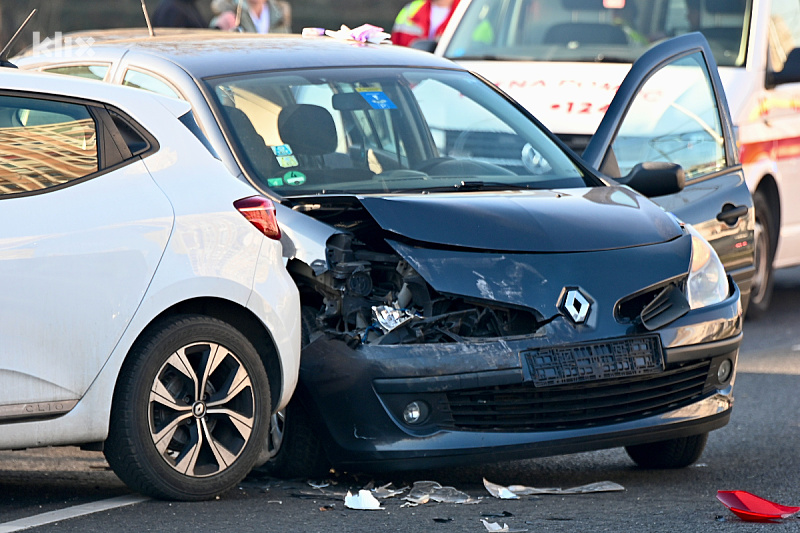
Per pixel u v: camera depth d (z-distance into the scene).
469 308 13.98
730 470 15.78
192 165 13.52
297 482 14.34
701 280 15.10
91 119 13.12
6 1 48.56
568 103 24.61
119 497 13.37
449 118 17.27
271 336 13.59
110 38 18.67
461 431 13.56
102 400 12.70
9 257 12.26
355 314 13.88
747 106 26.23
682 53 20.77
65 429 12.56
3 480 14.50
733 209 20.94
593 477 15.37
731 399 15.19
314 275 14.01
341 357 13.61
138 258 12.84
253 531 12.05
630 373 14.02
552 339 13.78
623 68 25.80
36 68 17.92
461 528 12.29
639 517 12.91
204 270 13.19
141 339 12.98
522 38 27.69
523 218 14.55
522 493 14.12
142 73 16.53
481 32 28.02
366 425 13.45
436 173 16.41
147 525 12.19
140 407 12.87
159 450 12.98
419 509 13.14
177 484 13.05
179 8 32.38
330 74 17.03
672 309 14.55
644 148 21.48
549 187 16.45
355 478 14.67
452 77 18.06
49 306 12.41
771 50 27.25
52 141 12.86
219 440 13.43
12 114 12.81
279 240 13.87
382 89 17.08
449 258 13.97
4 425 12.27
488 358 13.57
